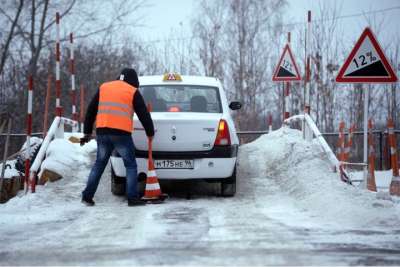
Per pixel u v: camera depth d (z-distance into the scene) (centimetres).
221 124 1605
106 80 4606
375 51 1594
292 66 2380
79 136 2422
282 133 2514
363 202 1402
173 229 1206
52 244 1076
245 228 1215
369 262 939
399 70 3419
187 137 1585
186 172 1585
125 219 1338
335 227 1226
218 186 1903
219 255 981
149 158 1566
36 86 4406
